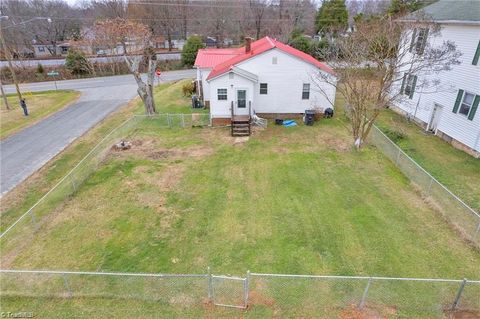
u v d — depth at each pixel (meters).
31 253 9.68
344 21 46.44
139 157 15.98
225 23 56.59
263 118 20.80
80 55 39.56
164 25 57.22
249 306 7.79
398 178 13.59
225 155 16.05
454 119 16.72
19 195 13.02
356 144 16.31
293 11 56.25
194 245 9.88
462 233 10.08
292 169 14.50
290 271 8.78
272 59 19.39
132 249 9.77
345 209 11.48
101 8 58.66
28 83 36.50
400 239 9.95
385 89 15.51
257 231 10.43
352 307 7.72
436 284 8.21
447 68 15.17
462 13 16.34
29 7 62.06
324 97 20.48
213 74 19.92
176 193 12.76
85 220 11.20
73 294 8.23
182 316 7.62
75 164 15.76
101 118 22.80
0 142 18.62
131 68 21.06
